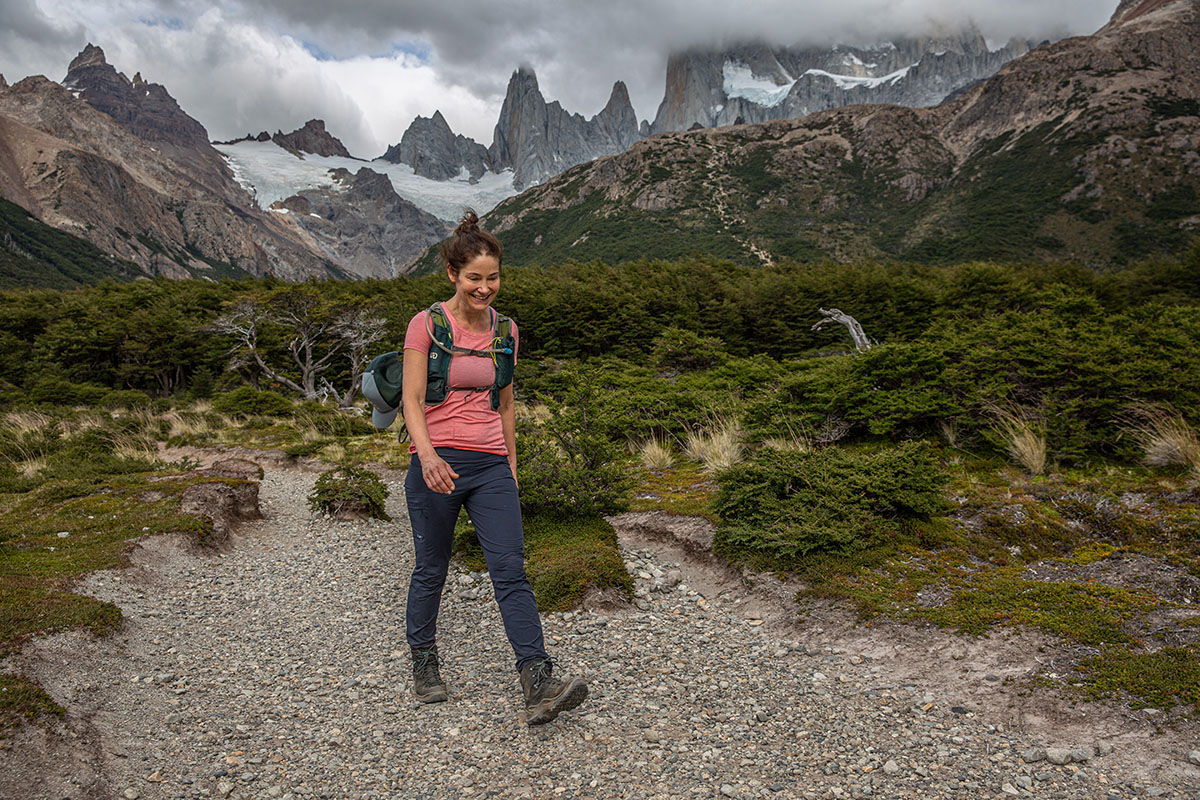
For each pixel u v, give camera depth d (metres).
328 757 2.48
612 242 157.50
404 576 5.24
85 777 2.26
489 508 2.74
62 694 2.76
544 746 2.54
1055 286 10.80
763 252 142.62
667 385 11.64
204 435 15.88
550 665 2.68
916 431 7.54
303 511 8.29
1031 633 3.13
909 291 37.56
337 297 40.16
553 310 37.38
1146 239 116.88
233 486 7.47
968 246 128.38
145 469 9.88
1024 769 2.29
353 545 6.43
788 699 2.90
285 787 2.28
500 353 2.79
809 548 4.25
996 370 7.19
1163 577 3.58
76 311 41.75
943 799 2.14
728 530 4.62
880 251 138.00
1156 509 4.64
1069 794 2.13
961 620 3.33
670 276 45.75
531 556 4.72
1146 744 2.32
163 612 4.21
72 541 5.46
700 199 172.50
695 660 3.37
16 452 11.32
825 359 11.64
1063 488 5.27
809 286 40.34
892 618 3.48
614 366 17.70
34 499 7.07
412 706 2.91
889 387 7.82
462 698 2.98
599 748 2.51
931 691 2.88
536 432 6.09
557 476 5.47
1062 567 3.96
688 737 2.59
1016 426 6.51
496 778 2.32
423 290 47.09
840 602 3.73
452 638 3.77
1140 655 2.81
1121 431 6.26
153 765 2.41
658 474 7.55
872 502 4.59
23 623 3.28
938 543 4.39
